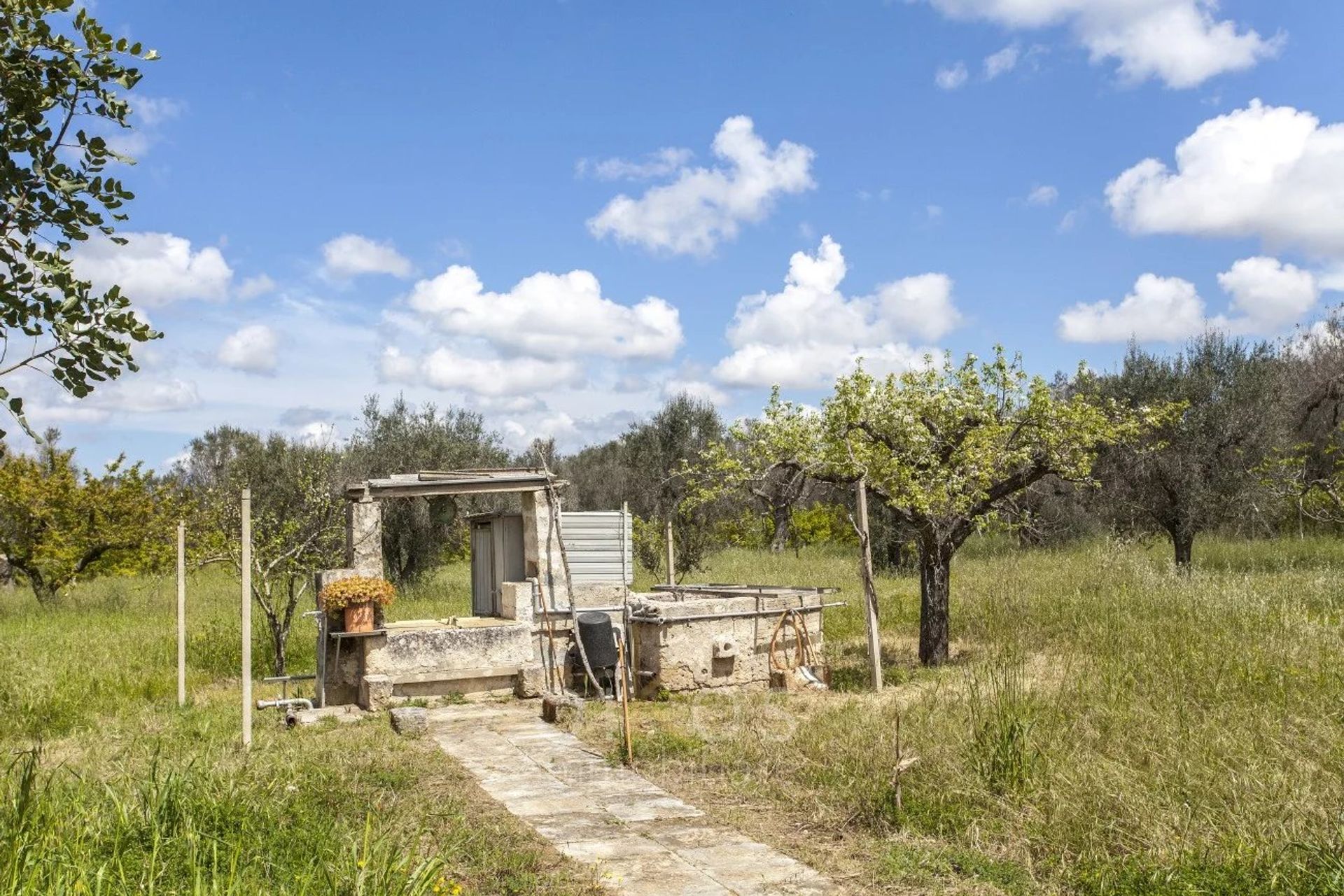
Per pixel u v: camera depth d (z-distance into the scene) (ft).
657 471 116.06
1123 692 30.81
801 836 22.67
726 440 94.73
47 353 14.12
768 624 42.98
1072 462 45.01
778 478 49.75
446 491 42.98
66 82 13.89
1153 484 68.13
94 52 13.85
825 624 57.77
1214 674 32.48
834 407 44.73
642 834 23.07
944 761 24.73
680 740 31.12
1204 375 69.10
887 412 44.73
